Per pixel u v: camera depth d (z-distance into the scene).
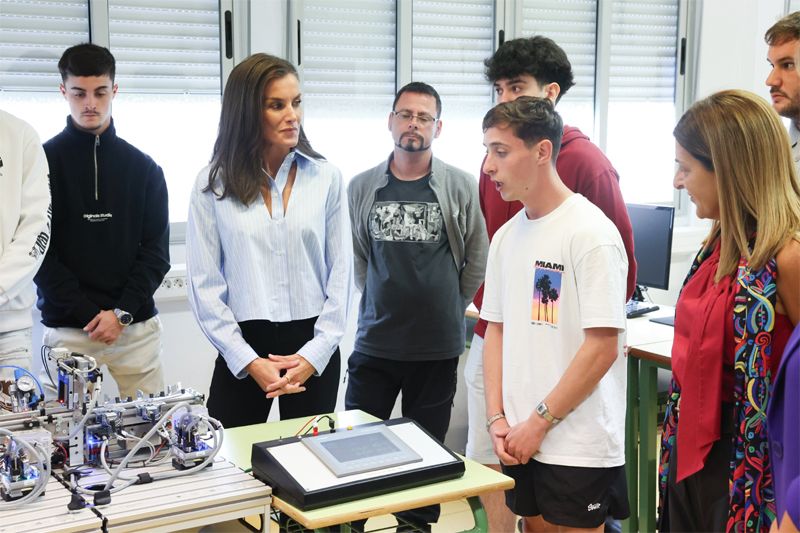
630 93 4.99
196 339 3.81
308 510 1.74
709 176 1.93
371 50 4.22
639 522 3.27
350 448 1.93
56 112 3.60
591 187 2.45
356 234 3.20
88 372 1.95
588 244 2.03
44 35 3.53
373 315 3.14
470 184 3.11
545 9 4.63
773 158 1.84
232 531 2.01
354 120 4.23
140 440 1.82
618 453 2.15
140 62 3.71
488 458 2.87
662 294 5.02
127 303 3.06
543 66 2.53
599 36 4.78
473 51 4.48
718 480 1.96
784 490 1.29
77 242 3.03
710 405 1.93
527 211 2.19
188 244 2.54
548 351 2.12
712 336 1.92
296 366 2.42
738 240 1.88
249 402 2.57
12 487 1.71
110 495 1.75
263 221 2.48
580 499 2.09
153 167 3.19
